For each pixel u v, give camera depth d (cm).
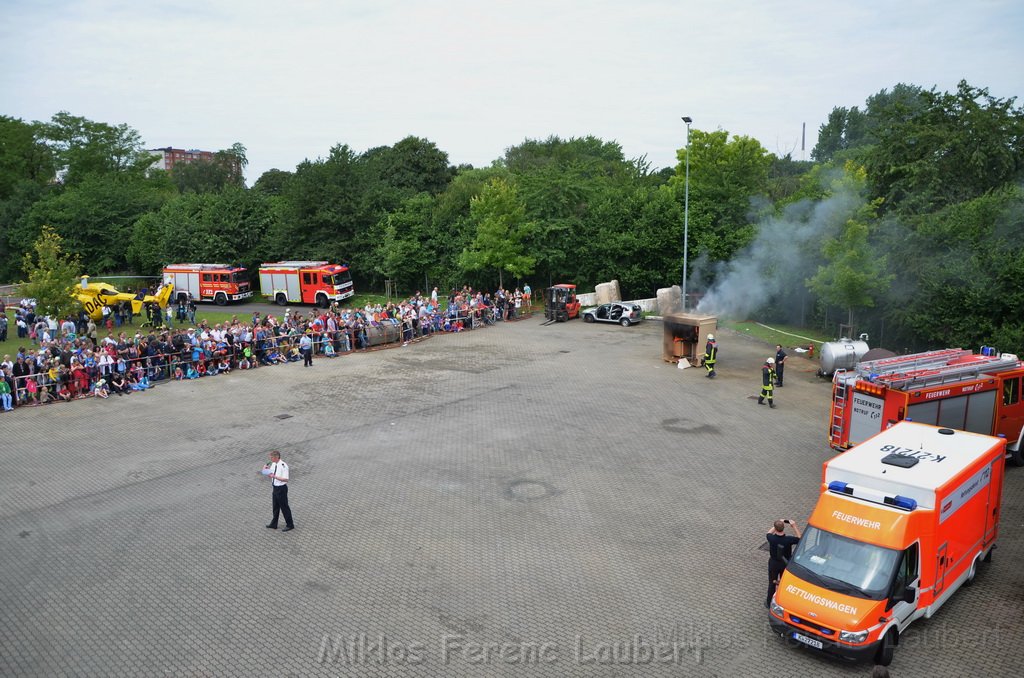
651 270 4828
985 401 1767
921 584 1076
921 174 3541
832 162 4381
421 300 3981
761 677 991
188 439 2053
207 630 1105
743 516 1519
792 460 1858
